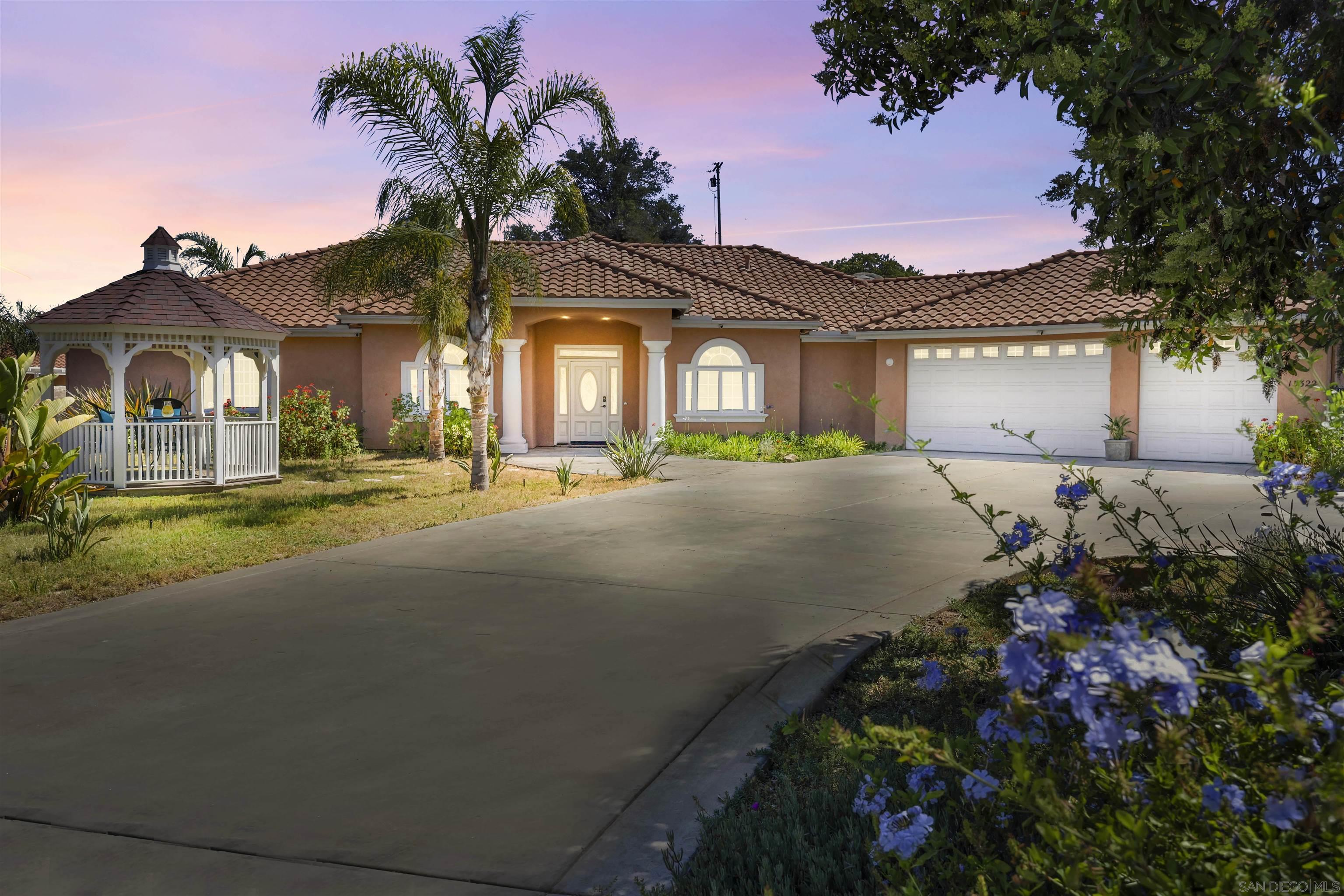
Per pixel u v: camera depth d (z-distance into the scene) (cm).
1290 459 1344
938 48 523
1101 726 168
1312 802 165
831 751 400
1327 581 393
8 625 669
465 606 707
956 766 202
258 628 653
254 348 1608
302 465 1853
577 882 320
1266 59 266
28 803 386
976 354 2111
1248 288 383
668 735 454
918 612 669
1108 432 1927
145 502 1348
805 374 2356
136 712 492
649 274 2370
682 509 1179
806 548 920
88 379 2131
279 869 330
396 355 2158
